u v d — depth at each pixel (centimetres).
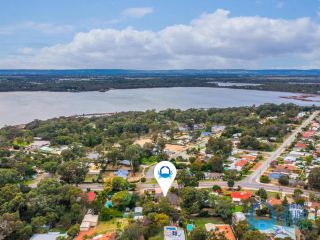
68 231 14275
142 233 14025
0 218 14138
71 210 16038
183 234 14050
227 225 14988
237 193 18462
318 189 19725
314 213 16275
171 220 15575
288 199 18088
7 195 16550
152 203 16175
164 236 13912
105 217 15888
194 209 16062
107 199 17912
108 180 19562
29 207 15662
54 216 15438
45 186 17438
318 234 14300
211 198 16850
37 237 13962
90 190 19575
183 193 17025
